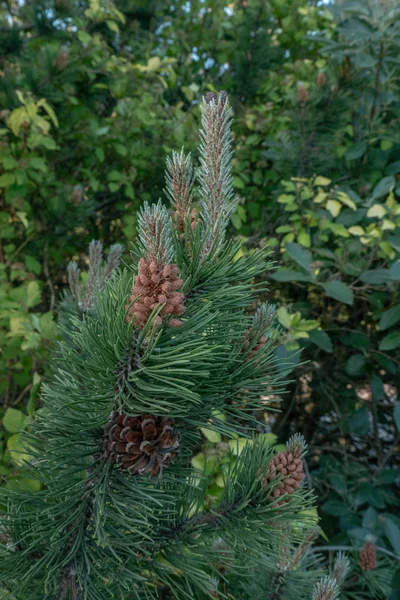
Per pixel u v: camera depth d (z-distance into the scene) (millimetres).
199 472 443
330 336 1093
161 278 317
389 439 1223
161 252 318
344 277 1032
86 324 360
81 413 379
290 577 512
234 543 406
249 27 1293
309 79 1227
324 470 1028
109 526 386
